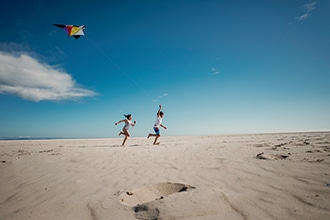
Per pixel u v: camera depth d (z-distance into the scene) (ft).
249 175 9.80
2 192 8.55
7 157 18.25
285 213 5.57
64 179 10.32
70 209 6.58
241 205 6.20
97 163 14.34
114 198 7.46
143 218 5.73
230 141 34.30
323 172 9.59
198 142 34.09
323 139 30.73
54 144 35.01
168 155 17.46
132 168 12.56
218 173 10.55
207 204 6.17
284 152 16.83
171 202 6.29
